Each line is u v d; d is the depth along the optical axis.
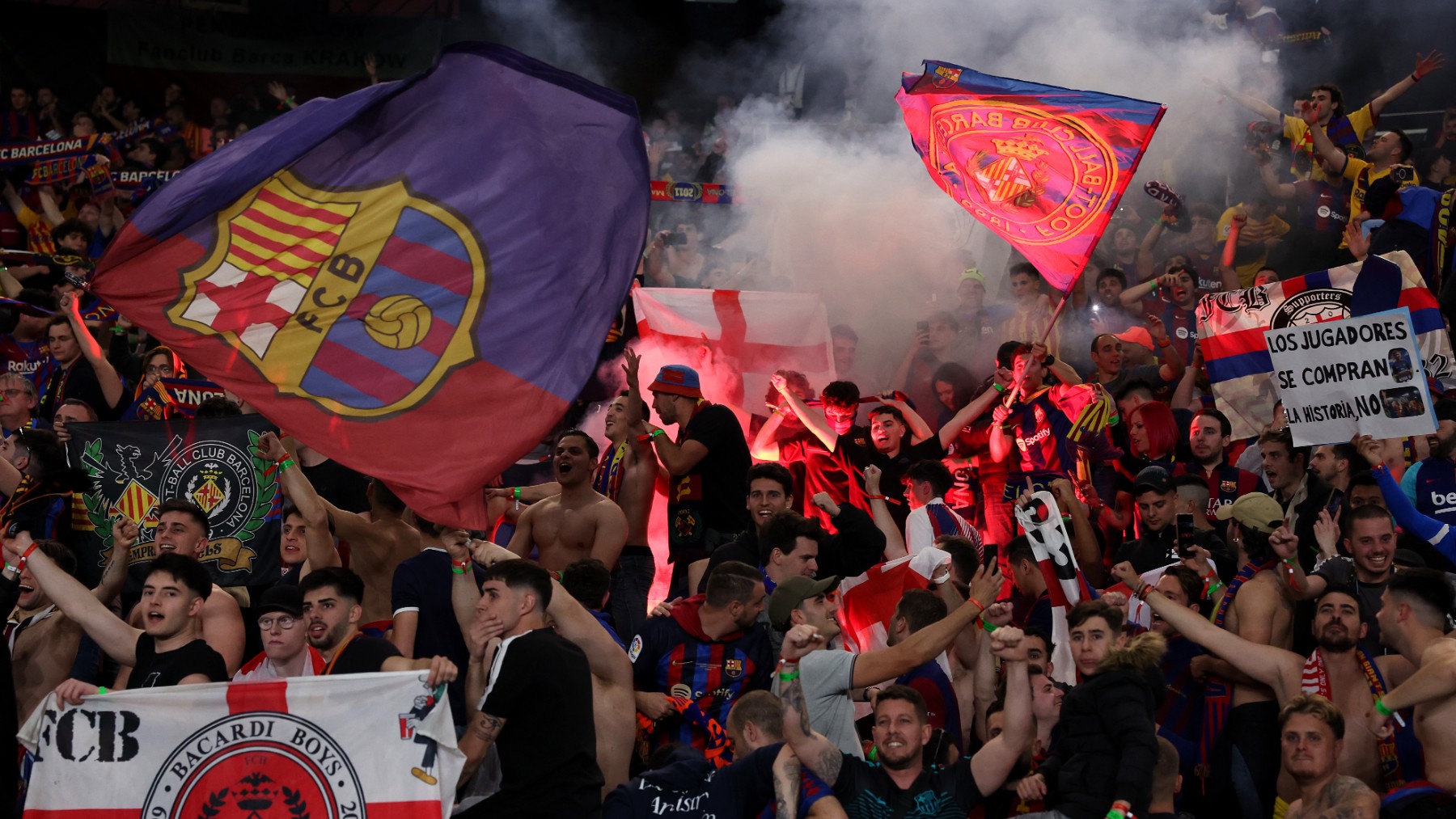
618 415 7.91
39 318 10.60
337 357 5.36
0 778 5.19
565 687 4.94
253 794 4.76
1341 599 5.48
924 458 8.08
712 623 5.79
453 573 5.57
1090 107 7.59
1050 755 5.03
